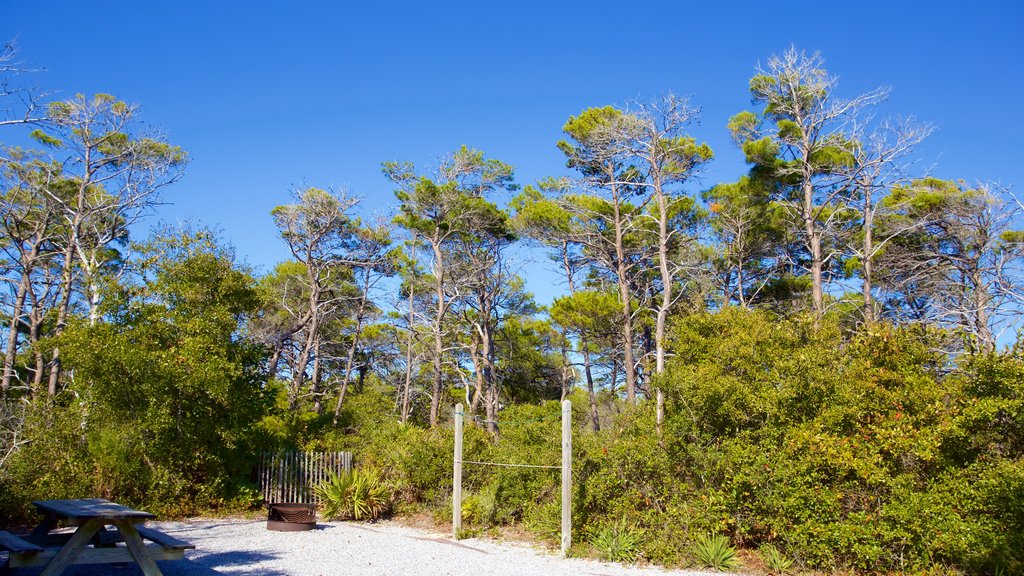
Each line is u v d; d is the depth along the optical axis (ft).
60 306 67.67
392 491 45.91
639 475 32.81
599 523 33.01
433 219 99.30
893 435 26.94
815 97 65.72
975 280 65.57
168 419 42.16
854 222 79.05
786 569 27.55
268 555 30.53
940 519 24.93
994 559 23.41
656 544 30.32
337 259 101.60
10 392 66.28
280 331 96.99
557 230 81.92
